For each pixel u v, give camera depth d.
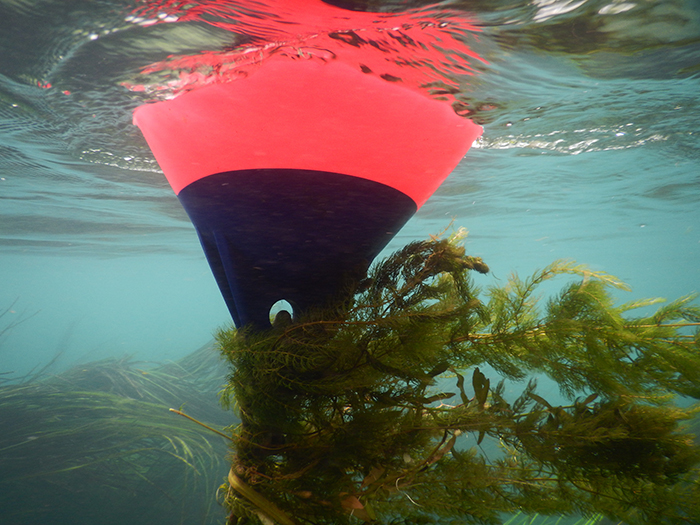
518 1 1.45
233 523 1.11
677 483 1.04
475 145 4.18
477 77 2.00
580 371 1.08
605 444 0.98
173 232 15.27
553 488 1.12
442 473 1.08
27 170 7.21
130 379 10.59
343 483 1.01
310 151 1.11
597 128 3.84
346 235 1.16
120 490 6.80
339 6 1.40
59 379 10.68
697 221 15.55
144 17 1.56
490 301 1.23
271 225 1.13
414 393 1.07
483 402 1.07
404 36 1.57
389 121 1.12
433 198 9.91
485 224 14.34
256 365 1.06
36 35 1.84
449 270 1.16
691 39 1.73
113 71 2.03
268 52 1.60
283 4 1.39
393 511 1.10
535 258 26.03
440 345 1.06
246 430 1.12
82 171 7.00
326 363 1.05
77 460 7.23
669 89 2.90
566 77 2.19
